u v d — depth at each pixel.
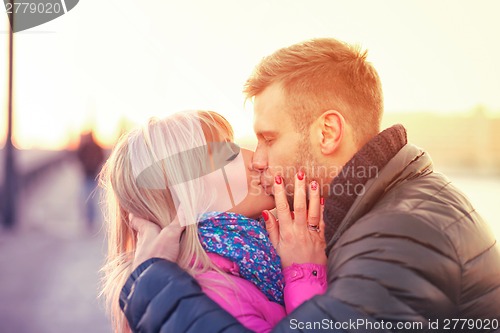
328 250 1.19
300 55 1.30
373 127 1.31
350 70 1.29
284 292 1.23
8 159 9.45
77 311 4.57
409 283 1.03
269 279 1.22
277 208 1.29
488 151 14.00
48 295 5.05
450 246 1.08
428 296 1.03
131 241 1.37
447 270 1.06
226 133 1.35
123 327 1.30
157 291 1.11
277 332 1.04
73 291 5.17
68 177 18.16
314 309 1.04
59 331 4.08
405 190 1.17
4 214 9.21
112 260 1.40
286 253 1.27
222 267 1.20
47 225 9.04
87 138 9.15
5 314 4.46
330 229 1.20
